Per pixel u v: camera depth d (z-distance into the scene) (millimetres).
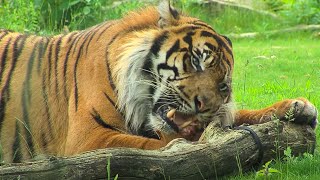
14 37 11570
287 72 21109
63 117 10711
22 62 11188
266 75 20469
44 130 10852
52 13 24609
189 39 10273
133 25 10648
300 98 10641
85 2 24922
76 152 10156
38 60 11117
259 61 23125
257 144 9555
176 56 10164
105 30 10781
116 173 8336
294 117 10250
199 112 10000
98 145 9992
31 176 7941
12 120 10969
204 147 9117
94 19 24875
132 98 10281
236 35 30016
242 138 9492
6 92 11047
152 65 10281
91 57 10555
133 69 10234
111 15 25000
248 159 9508
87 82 10438
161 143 9828
